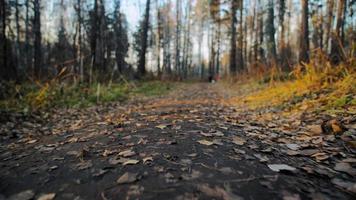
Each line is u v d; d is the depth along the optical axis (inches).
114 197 59.0
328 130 109.0
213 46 1370.6
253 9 991.0
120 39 804.6
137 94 387.2
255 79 438.6
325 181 65.6
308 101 175.8
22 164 85.5
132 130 126.6
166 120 151.6
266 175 68.5
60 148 102.9
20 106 221.1
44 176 73.5
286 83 274.1
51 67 513.7
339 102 146.7
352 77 173.9
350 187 60.9
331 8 289.1
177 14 1235.9
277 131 122.6
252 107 216.8
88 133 129.6
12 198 61.2
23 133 146.3
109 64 605.3
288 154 86.7
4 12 387.9
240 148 92.2
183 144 97.4
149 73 756.0
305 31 358.6
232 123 141.7
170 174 69.7
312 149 90.6
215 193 58.9
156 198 57.6
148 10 680.4
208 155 84.4
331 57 231.8
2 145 117.8
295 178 66.9
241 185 62.7
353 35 224.8
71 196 60.7
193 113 183.0
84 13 631.8
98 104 280.4
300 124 131.2
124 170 73.9
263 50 707.4
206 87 639.1
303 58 350.6
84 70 428.8
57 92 286.4
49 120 192.9
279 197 57.1
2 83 288.0
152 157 83.4
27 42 845.2
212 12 882.1
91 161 83.6
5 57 380.5
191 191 60.0
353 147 89.4
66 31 919.7
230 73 741.3
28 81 369.1
